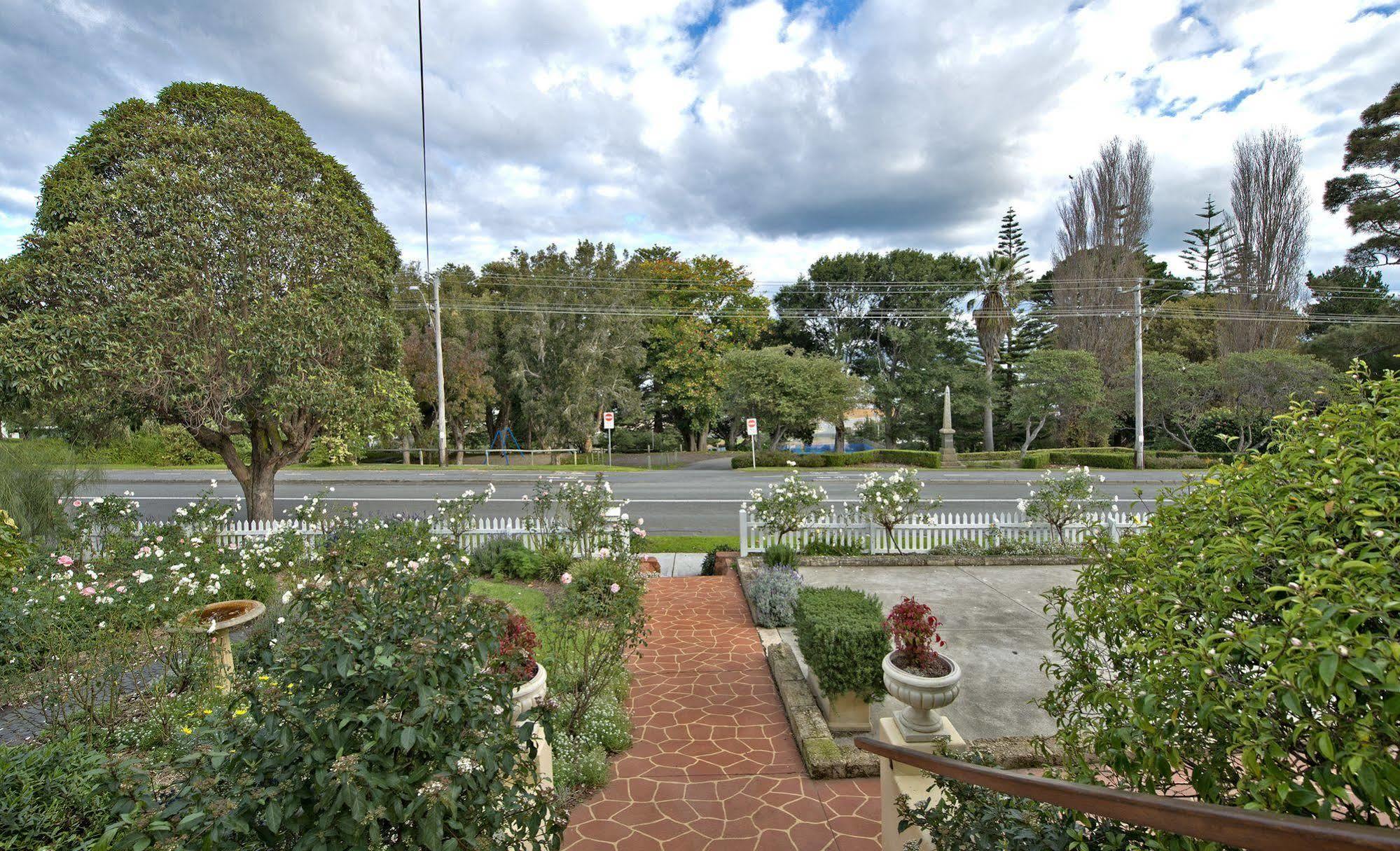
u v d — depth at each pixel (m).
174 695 5.06
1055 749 4.19
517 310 30.98
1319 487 1.90
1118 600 2.38
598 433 35.25
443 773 2.06
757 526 11.16
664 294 39.25
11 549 5.70
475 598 2.87
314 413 11.55
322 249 11.13
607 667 5.27
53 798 3.14
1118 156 36.88
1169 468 27.06
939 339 37.91
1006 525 11.18
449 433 32.16
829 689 5.05
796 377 30.25
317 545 8.61
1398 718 1.39
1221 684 1.72
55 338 9.13
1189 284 44.97
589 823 4.01
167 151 10.25
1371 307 34.53
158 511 15.75
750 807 4.17
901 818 2.83
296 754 2.02
